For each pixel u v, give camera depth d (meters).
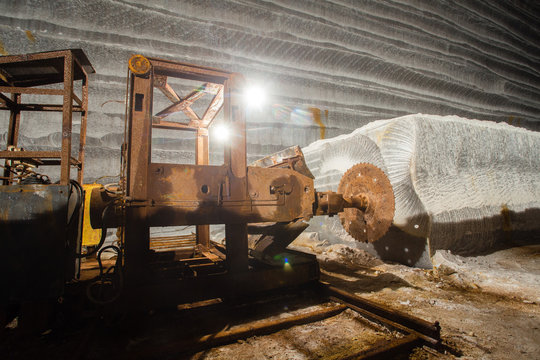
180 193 1.94
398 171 3.56
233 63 6.63
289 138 7.75
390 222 2.56
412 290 2.61
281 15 6.99
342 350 1.54
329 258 3.99
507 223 4.12
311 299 2.39
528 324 1.84
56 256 1.70
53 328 1.79
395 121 3.66
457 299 2.37
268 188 2.28
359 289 2.67
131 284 1.82
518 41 11.05
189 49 6.18
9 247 1.64
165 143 6.34
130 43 5.69
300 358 1.46
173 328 1.86
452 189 3.62
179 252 3.39
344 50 7.71
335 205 2.67
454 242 3.51
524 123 11.86
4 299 1.63
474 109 10.37
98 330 1.79
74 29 5.29
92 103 5.70
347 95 8.09
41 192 1.70
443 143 3.63
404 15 8.80
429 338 1.54
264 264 2.76
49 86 5.46
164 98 6.31
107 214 1.92
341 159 4.72
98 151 5.77
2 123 5.12
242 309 2.17
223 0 6.39
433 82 9.24
